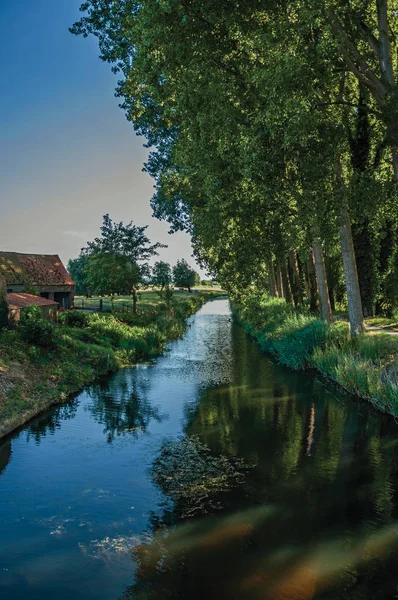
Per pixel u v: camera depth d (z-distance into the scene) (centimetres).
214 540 816
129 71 2131
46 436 1408
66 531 856
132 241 4362
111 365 2444
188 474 1113
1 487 1048
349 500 959
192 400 1822
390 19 1997
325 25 1493
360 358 1847
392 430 1411
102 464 1184
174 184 2889
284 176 1608
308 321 2544
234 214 1792
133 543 812
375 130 2373
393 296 3036
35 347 2194
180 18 1516
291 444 1306
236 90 1605
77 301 6138
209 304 9781
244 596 665
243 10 1532
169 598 666
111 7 2122
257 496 987
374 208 1744
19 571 736
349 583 689
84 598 669
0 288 2375
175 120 2127
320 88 1636
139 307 5331
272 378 2183
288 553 771
